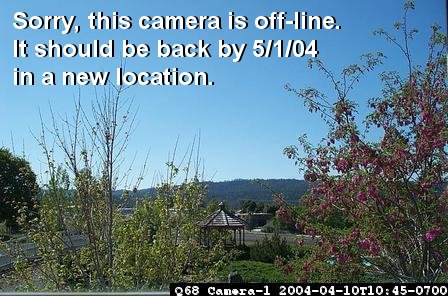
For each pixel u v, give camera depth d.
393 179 7.44
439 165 7.53
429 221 7.35
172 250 10.76
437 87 7.91
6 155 31.11
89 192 10.34
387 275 7.45
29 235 10.70
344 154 7.84
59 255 10.68
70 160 10.46
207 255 11.62
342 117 7.92
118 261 10.33
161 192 11.37
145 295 4.91
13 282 10.88
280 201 8.41
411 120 7.96
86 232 10.36
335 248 7.48
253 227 32.12
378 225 7.46
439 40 7.96
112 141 10.59
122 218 11.06
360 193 7.45
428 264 7.27
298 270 8.02
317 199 8.15
